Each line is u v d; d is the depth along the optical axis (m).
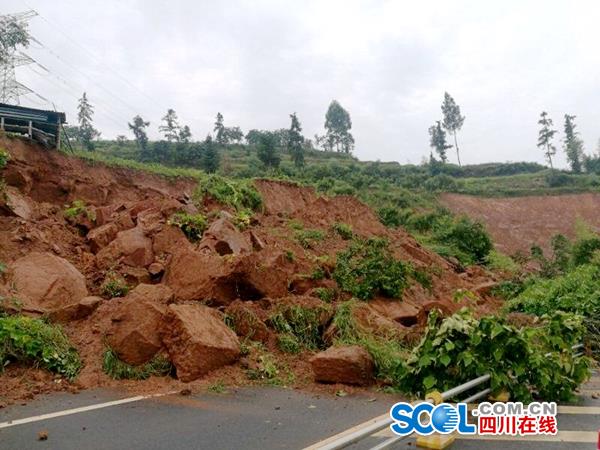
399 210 29.72
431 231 25.84
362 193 34.91
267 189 20.02
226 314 7.28
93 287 8.41
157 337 6.20
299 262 10.27
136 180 19.62
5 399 5.08
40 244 9.30
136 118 52.69
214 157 41.09
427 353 5.38
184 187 20.95
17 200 10.72
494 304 14.53
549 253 41.66
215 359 6.19
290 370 6.60
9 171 13.70
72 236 10.51
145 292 7.24
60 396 5.32
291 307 7.77
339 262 10.73
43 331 6.26
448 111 87.88
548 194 51.66
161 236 9.82
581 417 5.15
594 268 15.21
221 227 9.92
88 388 5.62
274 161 45.88
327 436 4.33
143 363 6.09
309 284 9.63
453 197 49.47
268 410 5.08
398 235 19.08
